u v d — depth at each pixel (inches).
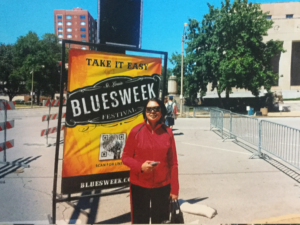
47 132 328.5
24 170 226.7
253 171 230.8
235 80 1066.1
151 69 152.8
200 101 1454.2
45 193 175.8
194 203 162.7
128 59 146.6
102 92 141.2
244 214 147.1
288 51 1676.9
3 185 188.9
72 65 133.5
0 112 1083.9
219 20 1091.9
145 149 100.5
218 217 143.6
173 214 102.5
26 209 150.9
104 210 152.6
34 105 2037.4
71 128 135.5
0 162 241.9
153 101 101.9
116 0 149.1
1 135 421.4
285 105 1320.1
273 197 171.2
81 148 138.3
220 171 231.1
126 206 158.2
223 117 434.9
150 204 102.3
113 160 146.8
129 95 148.1
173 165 105.7
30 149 311.1
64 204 159.6
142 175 101.5
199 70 1187.9
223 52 1192.8
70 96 134.1
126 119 148.1
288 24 1670.8
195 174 222.5
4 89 2229.3
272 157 283.4
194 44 1200.2
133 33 153.3
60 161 255.6
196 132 478.0
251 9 1107.9
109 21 148.7
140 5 154.3
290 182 200.7
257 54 1143.6
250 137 330.3
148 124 102.5
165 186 103.4
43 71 2057.1
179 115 911.7
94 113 140.1
